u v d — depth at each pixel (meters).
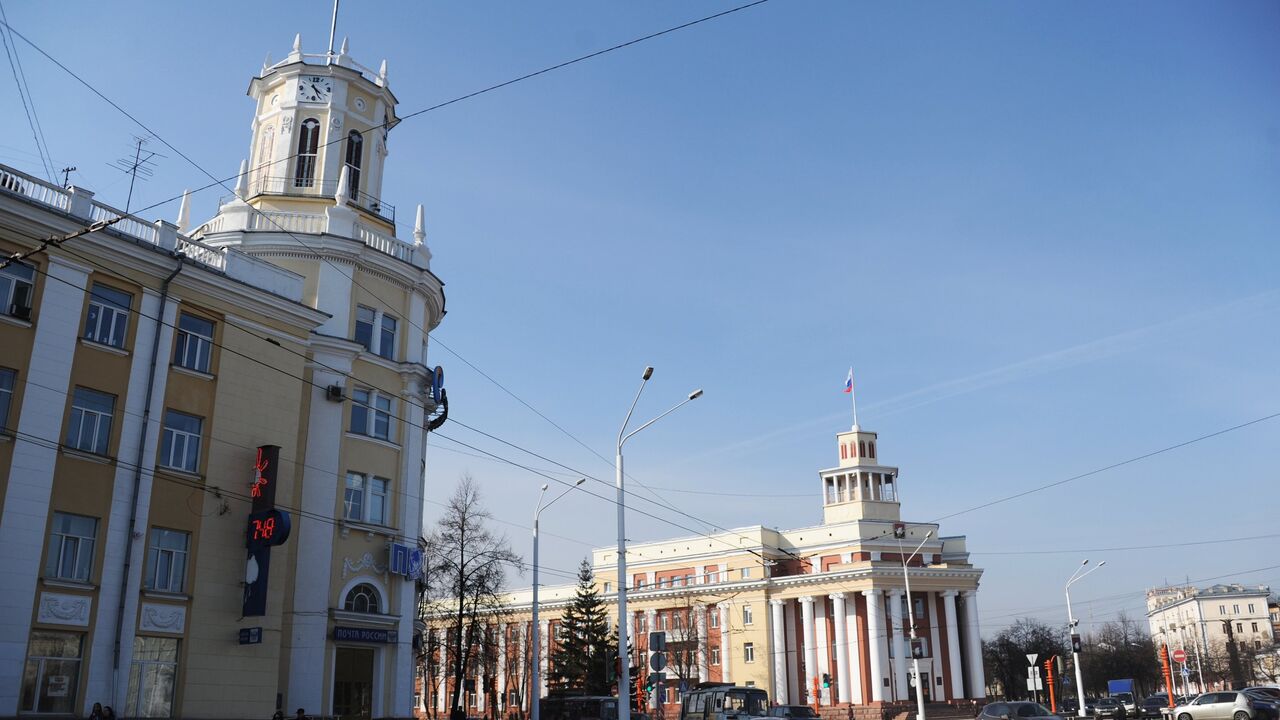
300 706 32.75
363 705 35.09
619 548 31.44
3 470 26.00
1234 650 119.69
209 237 37.72
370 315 38.81
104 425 28.55
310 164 41.78
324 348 36.22
